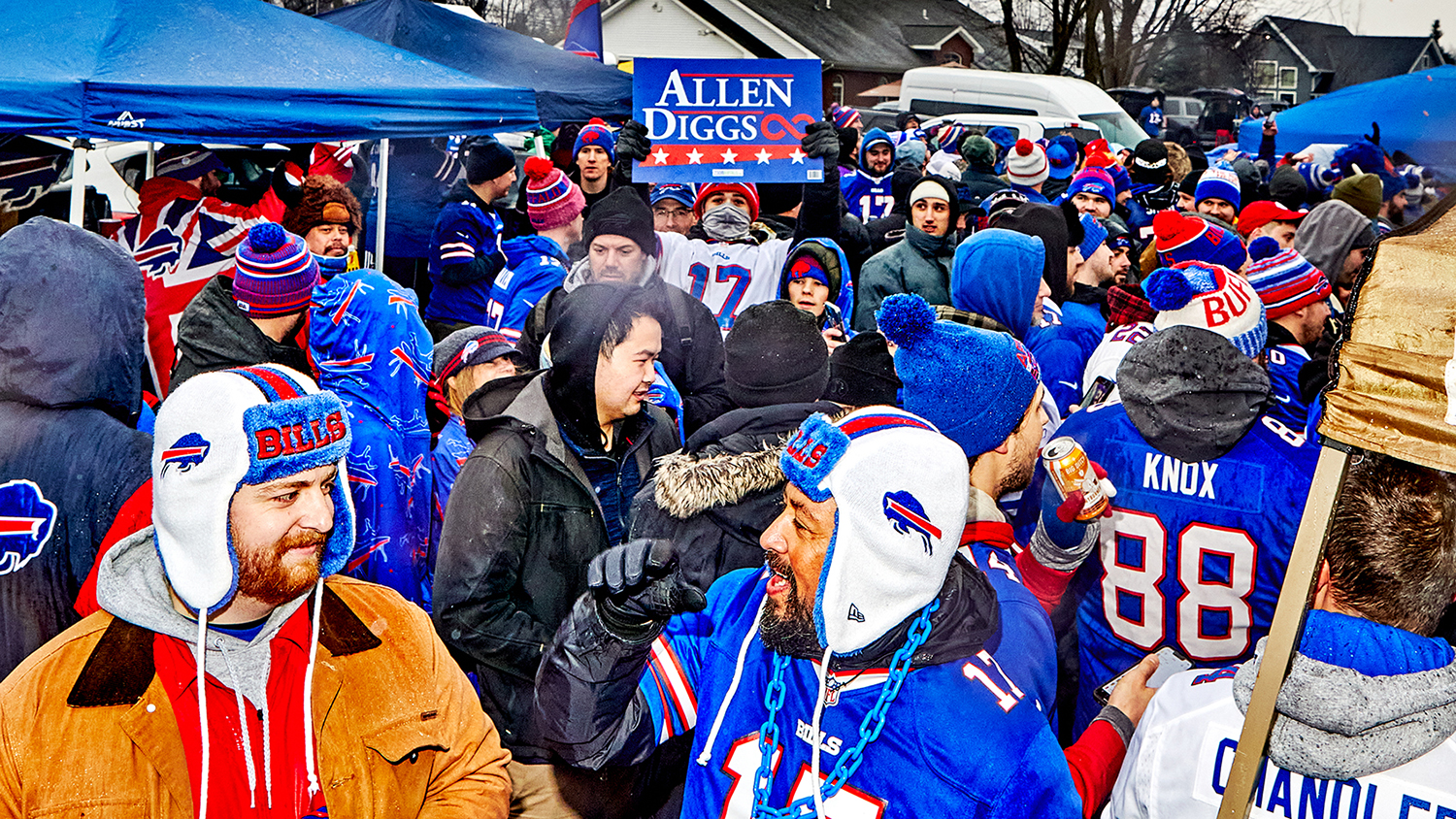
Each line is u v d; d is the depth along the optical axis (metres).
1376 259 1.44
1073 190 6.02
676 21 20.27
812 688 1.58
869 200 6.27
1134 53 23.33
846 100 20.84
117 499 2.14
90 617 1.60
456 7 7.71
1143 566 2.32
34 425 2.07
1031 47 23.39
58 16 3.12
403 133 3.53
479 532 2.29
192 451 1.49
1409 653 1.42
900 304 2.24
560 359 2.38
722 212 3.88
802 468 1.51
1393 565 1.42
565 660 1.53
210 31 3.29
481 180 4.76
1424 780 1.39
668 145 3.17
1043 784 1.51
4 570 2.06
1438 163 7.28
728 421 2.28
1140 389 2.29
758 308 2.35
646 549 1.48
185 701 1.55
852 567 1.48
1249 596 2.23
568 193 4.33
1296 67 22.98
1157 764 1.59
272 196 3.49
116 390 2.19
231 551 1.51
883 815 1.53
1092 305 4.61
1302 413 2.36
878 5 22.16
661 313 2.54
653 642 1.59
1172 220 3.77
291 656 1.63
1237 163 7.31
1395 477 1.45
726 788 1.65
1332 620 1.46
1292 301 3.25
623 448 2.52
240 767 1.57
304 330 2.90
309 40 3.50
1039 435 2.38
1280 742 1.45
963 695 1.55
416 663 1.73
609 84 6.77
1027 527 2.53
